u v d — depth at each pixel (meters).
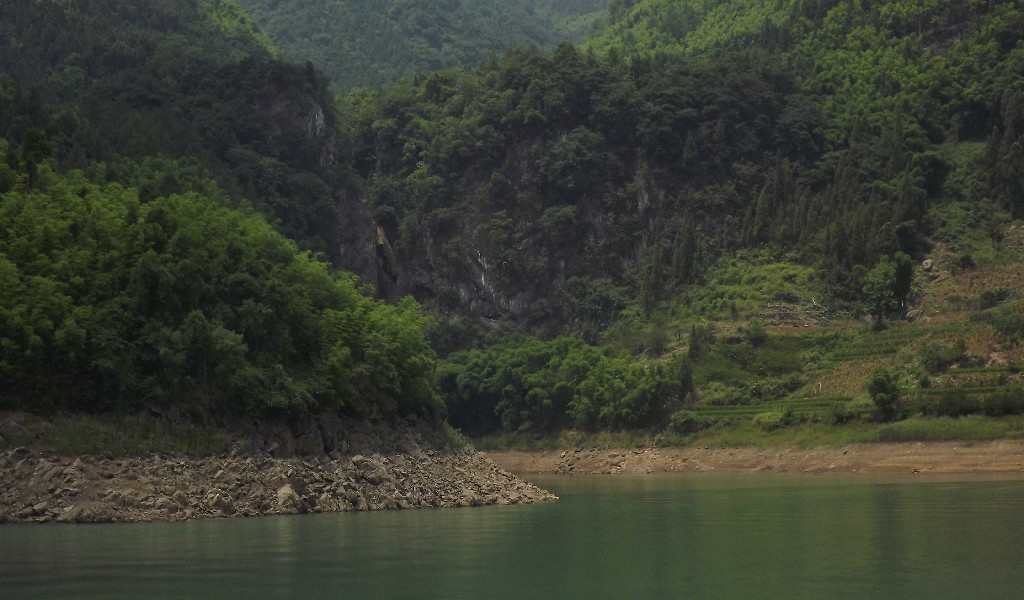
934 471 104.56
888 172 191.75
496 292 193.12
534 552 44.25
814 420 126.12
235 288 74.75
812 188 197.75
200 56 188.12
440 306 194.38
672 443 136.00
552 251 194.50
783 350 152.00
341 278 93.19
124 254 70.62
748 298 169.62
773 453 123.38
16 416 60.47
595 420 149.00
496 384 159.00
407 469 74.75
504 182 199.12
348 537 49.22
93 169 97.25
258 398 69.94
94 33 199.75
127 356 65.69
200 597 33.34
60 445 59.72
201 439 65.75
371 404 80.25
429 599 33.22
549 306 191.00
